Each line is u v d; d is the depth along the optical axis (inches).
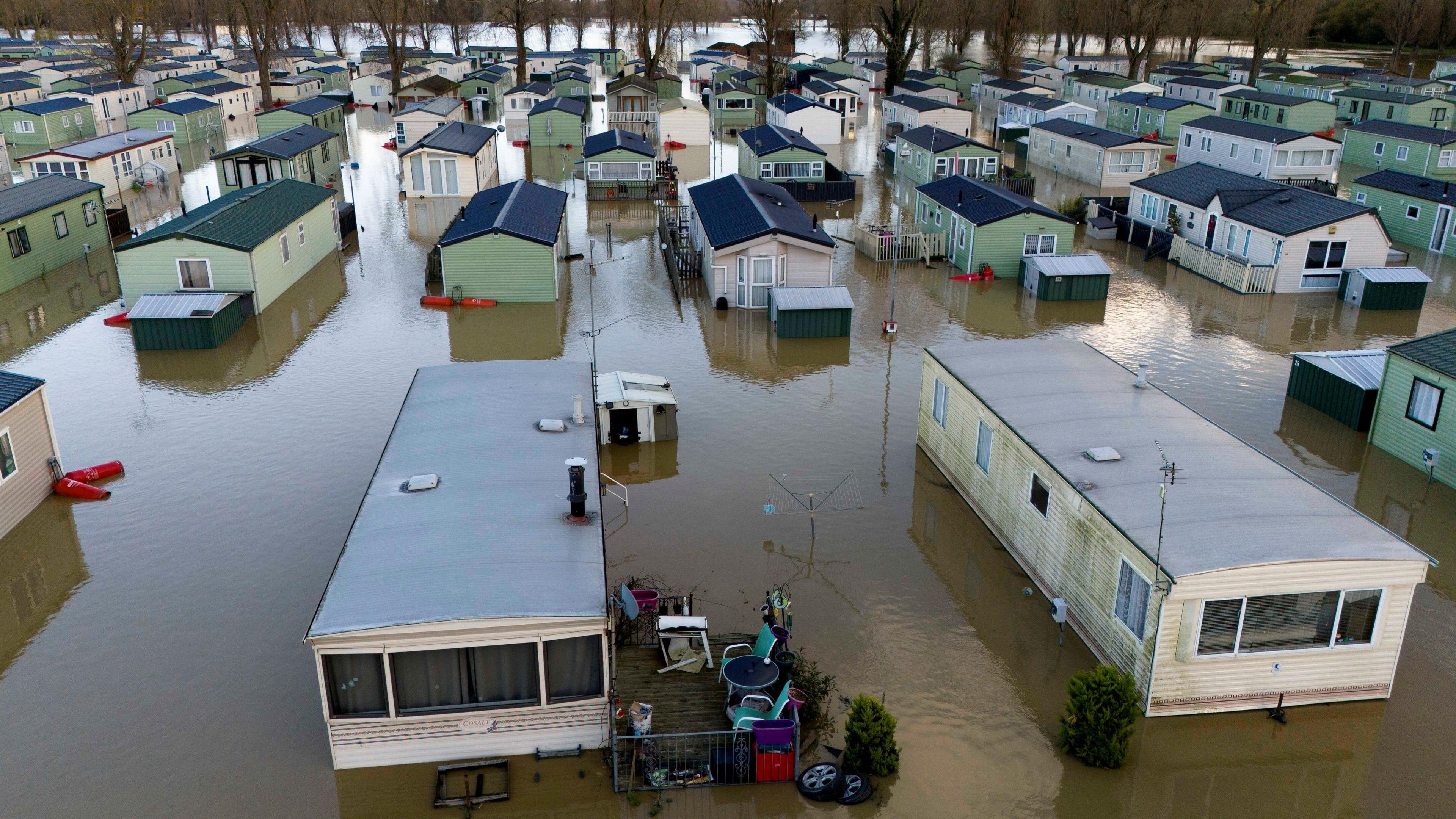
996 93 4018.2
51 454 1017.5
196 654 768.9
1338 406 1213.7
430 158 2465.6
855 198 2546.8
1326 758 669.3
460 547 687.1
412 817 620.4
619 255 2021.4
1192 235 1966.0
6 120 3265.3
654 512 997.2
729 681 685.3
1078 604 791.7
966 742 685.9
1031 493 862.5
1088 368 1026.1
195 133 3356.3
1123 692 645.9
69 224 1876.2
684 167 2974.9
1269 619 681.0
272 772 652.1
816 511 1002.1
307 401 1262.3
